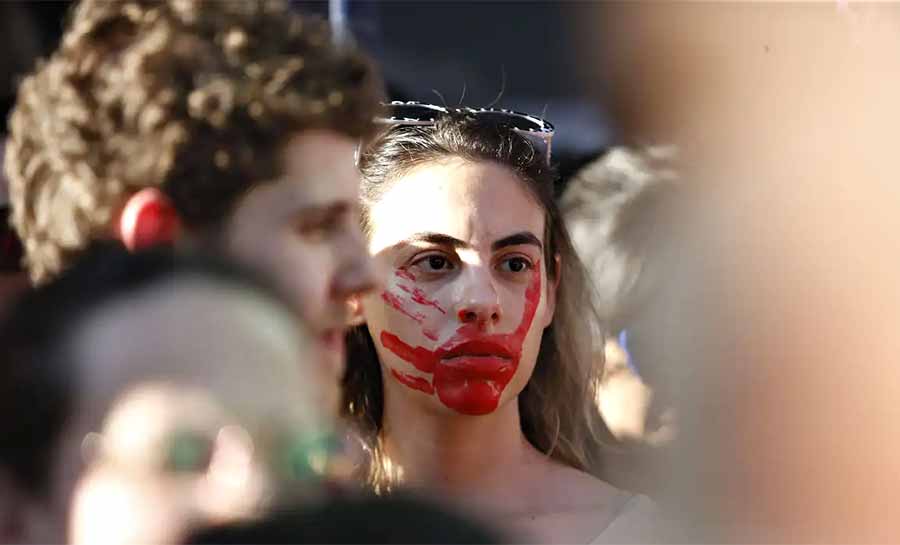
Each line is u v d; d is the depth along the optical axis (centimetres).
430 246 749
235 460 351
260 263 435
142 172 454
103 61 473
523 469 783
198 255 398
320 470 363
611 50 1305
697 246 836
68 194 472
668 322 848
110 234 463
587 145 1324
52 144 478
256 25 483
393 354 752
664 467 808
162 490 349
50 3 1113
